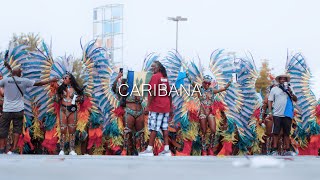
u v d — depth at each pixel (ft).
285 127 43.60
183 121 44.93
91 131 43.29
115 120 43.06
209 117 44.88
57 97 41.45
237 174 16.21
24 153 43.42
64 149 42.70
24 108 42.57
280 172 16.99
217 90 45.60
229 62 46.47
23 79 39.37
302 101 48.96
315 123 48.88
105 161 25.88
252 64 47.96
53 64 42.78
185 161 26.61
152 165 21.68
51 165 21.48
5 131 39.34
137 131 42.78
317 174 16.26
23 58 42.98
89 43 43.78
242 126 47.19
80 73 43.45
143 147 42.93
